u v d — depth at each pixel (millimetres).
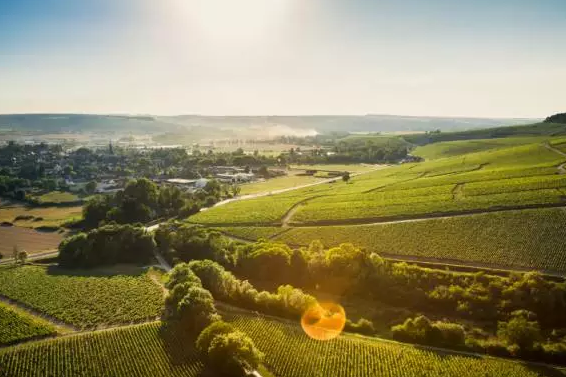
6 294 115188
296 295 98938
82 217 199625
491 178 194500
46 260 146625
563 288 97875
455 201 161750
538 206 142375
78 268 139875
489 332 92000
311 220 170125
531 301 97062
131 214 191250
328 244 143500
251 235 162875
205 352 79312
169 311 102312
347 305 108125
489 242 125625
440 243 130625
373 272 113375
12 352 83688
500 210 146125
